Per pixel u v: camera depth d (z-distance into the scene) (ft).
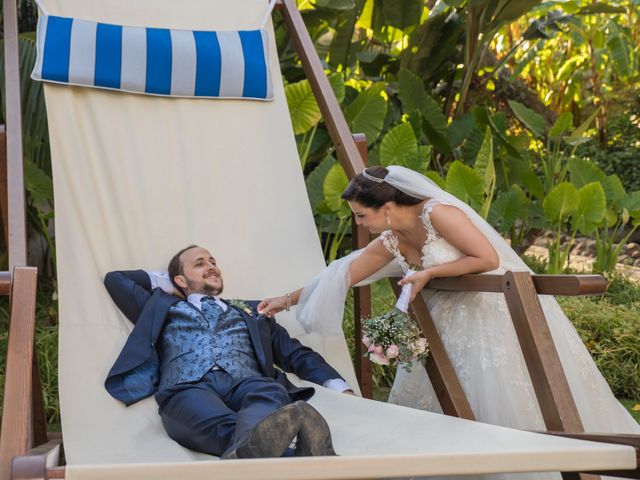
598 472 7.33
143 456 7.98
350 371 10.42
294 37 12.33
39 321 16.67
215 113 11.57
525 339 8.14
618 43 28.19
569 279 7.89
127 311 9.77
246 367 9.27
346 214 17.01
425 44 23.08
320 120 19.43
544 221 22.30
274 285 10.92
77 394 8.91
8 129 9.68
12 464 5.76
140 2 11.69
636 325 15.43
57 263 9.94
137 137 11.05
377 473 6.08
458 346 9.47
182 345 9.18
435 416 8.14
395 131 17.52
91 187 10.56
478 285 8.84
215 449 8.10
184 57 11.35
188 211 10.96
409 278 9.04
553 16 24.39
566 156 29.37
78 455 7.95
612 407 9.61
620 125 29.91
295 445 7.61
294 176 11.61
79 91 11.01
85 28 11.10
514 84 29.17
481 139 22.86
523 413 9.02
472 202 18.06
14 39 10.48
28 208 18.37
